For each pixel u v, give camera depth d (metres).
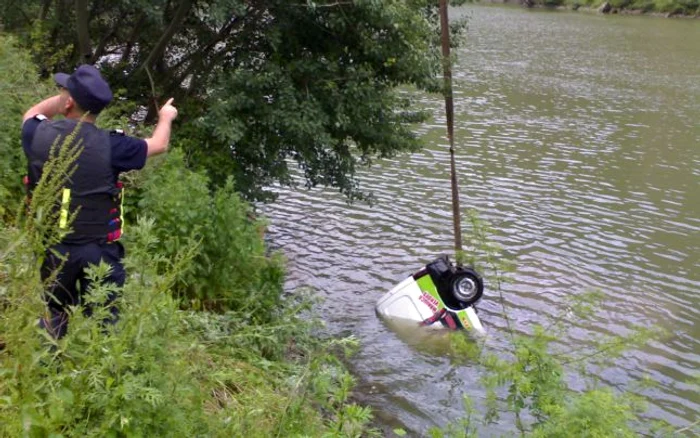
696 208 16.14
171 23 10.27
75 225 4.13
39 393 3.21
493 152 20.08
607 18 63.75
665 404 8.44
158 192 7.18
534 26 55.25
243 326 6.61
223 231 7.25
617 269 12.57
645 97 29.22
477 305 10.77
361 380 8.52
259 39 10.74
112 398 3.27
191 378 4.27
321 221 14.20
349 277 11.74
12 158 7.30
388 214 14.80
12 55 8.49
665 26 57.28
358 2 9.55
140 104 11.18
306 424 4.59
